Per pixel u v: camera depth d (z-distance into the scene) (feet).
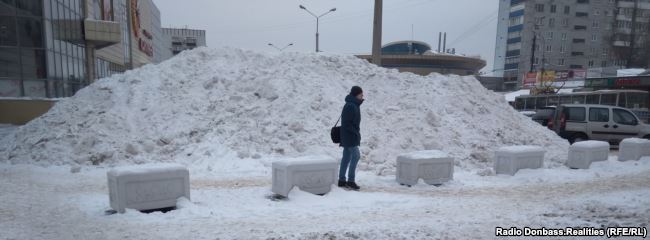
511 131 37.01
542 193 21.30
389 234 13.47
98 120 32.40
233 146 29.86
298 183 19.77
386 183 23.90
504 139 35.19
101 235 13.41
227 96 35.27
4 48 63.00
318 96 34.94
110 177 16.60
